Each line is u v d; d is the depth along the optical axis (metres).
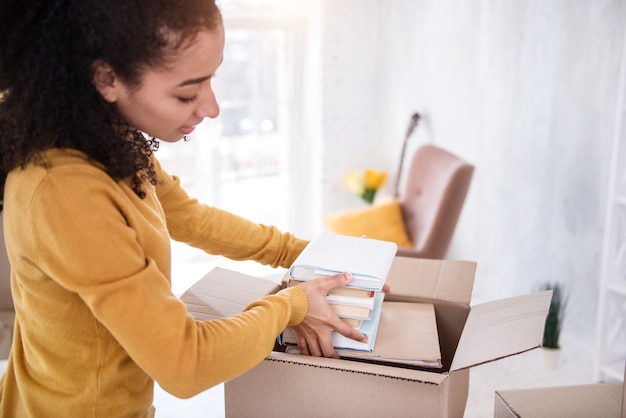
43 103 0.84
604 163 2.69
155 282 0.88
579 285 2.91
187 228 1.26
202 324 0.92
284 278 1.40
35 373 0.97
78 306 0.91
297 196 4.20
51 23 0.82
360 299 1.16
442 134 3.58
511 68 3.05
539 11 2.87
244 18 3.71
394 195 3.97
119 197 0.89
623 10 2.52
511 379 2.70
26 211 0.84
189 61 0.85
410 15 3.69
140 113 0.89
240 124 3.90
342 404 1.04
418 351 1.16
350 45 3.86
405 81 3.82
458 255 3.58
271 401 1.09
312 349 1.13
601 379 2.55
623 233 2.45
